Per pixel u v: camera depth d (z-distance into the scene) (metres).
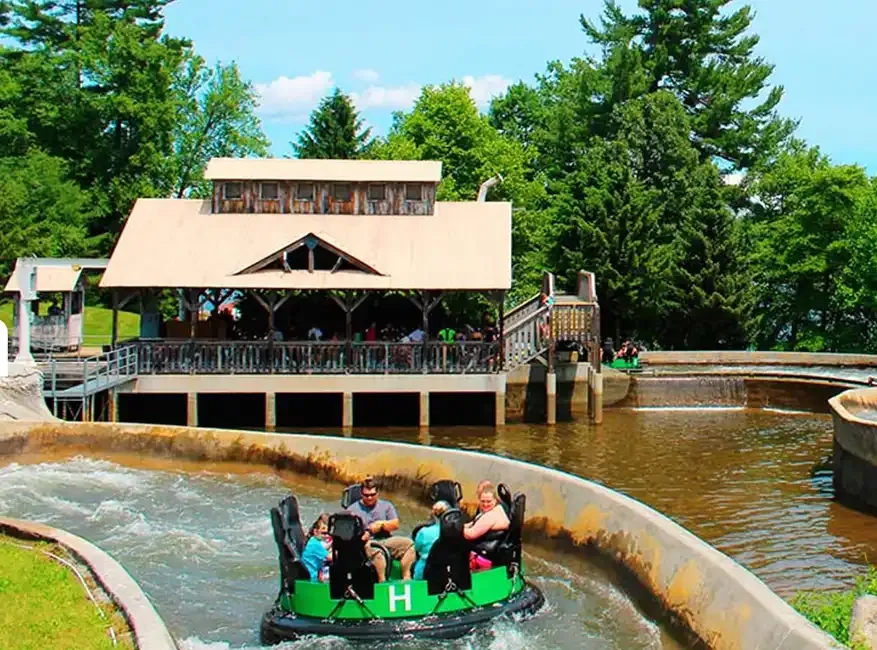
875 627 10.27
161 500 22.17
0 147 62.03
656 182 58.50
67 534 14.87
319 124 69.81
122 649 10.31
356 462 22.61
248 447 25.17
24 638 10.56
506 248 35.12
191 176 69.44
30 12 66.94
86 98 63.69
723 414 37.31
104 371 32.72
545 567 16.64
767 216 62.06
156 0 68.06
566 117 67.38
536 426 34.03
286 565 13.38
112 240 64.44
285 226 36.28
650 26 68.44
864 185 56.19
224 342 32.94
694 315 52.94
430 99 58.88
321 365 33.06
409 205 37.06
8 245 51.47
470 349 33.44
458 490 14.92
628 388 39.09
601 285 51.84
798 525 20.39
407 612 12.94
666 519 14.73
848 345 57.44
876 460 20.92
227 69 71.50
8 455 26.91
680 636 12.76
